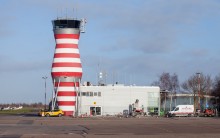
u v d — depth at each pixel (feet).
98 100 439.22
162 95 554.46
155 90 450.71
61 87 423.64
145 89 448.65
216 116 424.05
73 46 424.87
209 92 561.02
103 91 440.86
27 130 200.03
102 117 390.21
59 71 421.59
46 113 404.98
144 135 169.99
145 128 216.13
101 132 188.14
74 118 360.89
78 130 201.36
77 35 427.74
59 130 201.05
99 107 439.22
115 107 442.50
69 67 422.00
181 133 180.75
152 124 255.50
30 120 311.68
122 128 216.54
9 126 232.53
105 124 256.32
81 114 426.92
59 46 424.46
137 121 298.56
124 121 298.76
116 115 430.20
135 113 425.28
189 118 363.35
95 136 164.35
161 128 215.72
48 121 295.28
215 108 475.31
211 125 242.58
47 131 193.57
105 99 440.45
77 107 428.56
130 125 244.42
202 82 569.23
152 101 449.48
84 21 433.48
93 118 361.92
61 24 423.64
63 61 422.41
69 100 422.82
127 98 444.96
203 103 549.95
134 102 444.96
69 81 423.23
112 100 442.09
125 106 444.14
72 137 159.53
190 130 199.72
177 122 281.13
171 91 569.23
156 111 449.48
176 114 412.16
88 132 187.93
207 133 180.04
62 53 422.82
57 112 407.85
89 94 437.99
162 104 567.59
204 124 254.27
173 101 574.56
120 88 443.73
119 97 443.32
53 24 426.92
